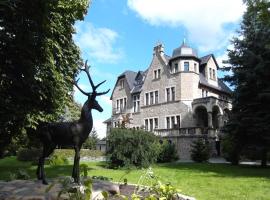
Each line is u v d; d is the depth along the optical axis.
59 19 15.31
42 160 9.88
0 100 11.55
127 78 55.62
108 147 24.72
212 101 42.34
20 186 9.03
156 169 22.84
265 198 11.13
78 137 9.87
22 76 11.16
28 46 10.98
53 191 8.32
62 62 17.56
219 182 15.41
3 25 10.39
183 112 44.16
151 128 48.56
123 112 54.62
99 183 9.66
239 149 25.20
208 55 48.53
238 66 25.84
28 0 10.21
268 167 24.69
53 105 14.95
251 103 23.53
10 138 14.29
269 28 24.56
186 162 31.70
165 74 47.72
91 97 10.27
